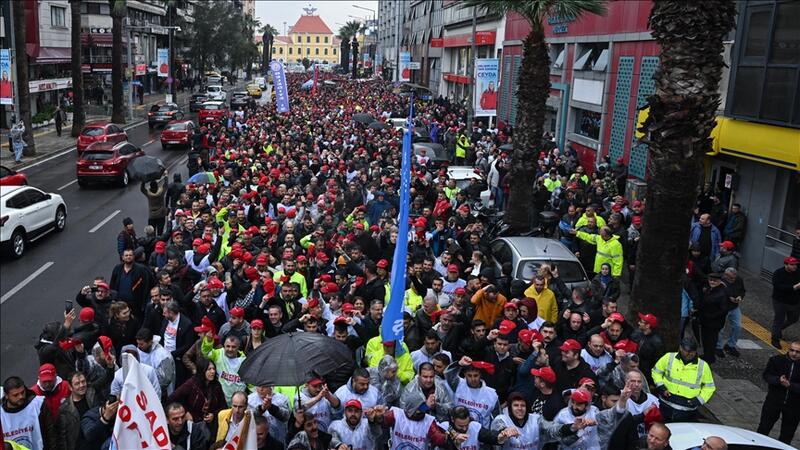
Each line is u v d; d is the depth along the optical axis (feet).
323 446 23.43
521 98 56.13
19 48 108.27
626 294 49.78
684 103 31.22
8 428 22.71
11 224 57.62
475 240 43.19
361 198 58.44
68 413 23.76
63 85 164.66
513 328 28.12
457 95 184.75
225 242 44.62
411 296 36.45
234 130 112.16
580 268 40.52
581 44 96.89
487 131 111.96
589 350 28.40
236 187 59.00
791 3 49.11
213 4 273.13
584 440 23.32
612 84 84.12
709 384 27.35
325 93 206.39
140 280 37.24
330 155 80.02
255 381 22.22
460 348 28.94
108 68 222.07
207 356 26.07
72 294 50.34
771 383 28.58
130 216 73.77
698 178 32.40
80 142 104.12
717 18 30.58
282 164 71.67
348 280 37.35
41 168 102.68
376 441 23.79
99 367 26.40
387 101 172.04
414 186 61.77
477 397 25.07
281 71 117.08
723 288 36.91
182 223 46.78
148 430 19.40
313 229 47.21
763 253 53.57
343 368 25.68
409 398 23.00
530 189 57.16
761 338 42.50
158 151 120.67
